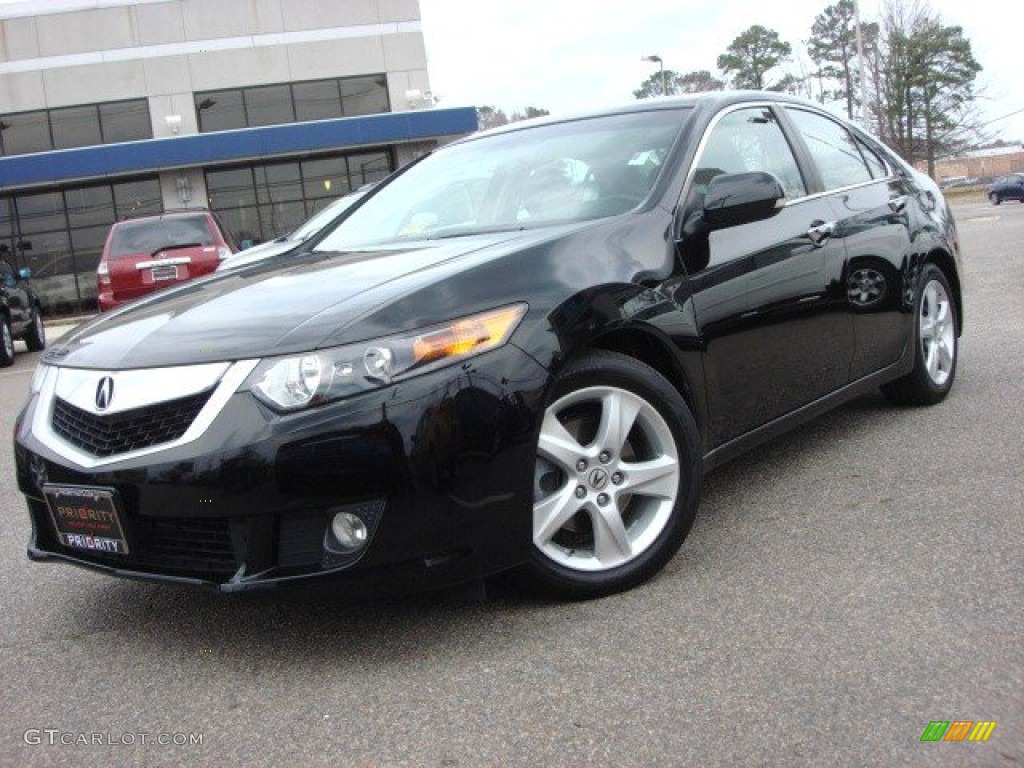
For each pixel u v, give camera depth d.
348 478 2.52
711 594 2.94
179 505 2.59
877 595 2.84
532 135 4.13
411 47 27.44
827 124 4.62
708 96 3.95
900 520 3.43
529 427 2.71
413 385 2.57
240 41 26.81
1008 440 4.26
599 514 2.94
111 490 2.67
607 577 2.96
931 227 4.95
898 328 4.56
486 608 2.96
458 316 2.69
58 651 2.93
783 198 3.72
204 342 2.71
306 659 2.75
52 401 2.99
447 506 2.59
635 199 3.42
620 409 2.97
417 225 3.88
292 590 2.54
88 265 25.50
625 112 4.01
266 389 2.55
